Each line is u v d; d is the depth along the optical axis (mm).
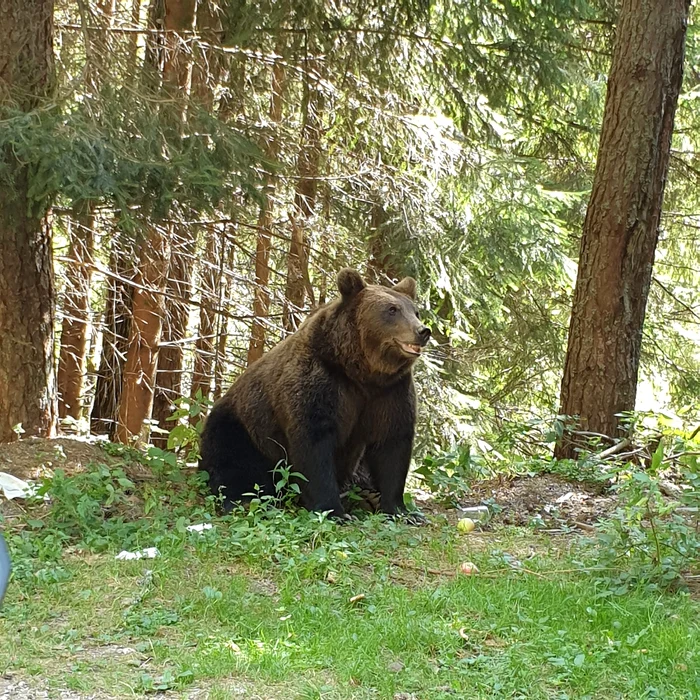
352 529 7605
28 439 9070
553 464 9930
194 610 5578
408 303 8188
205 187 9547
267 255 15906
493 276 16250
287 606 5668
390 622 5293
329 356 8211
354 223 15188
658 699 4348
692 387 17750
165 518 7547
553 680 4590
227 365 19656
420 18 13977
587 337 10320
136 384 14781
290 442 8258
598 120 15969
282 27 13602
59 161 8445
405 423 8445
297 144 13508
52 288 9969
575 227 17656
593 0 15055
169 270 15391
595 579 6230
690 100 17000
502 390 18922
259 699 4406
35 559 6406
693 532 6805
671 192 17891
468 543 7566
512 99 15305
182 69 13906
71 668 4766
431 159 14703
